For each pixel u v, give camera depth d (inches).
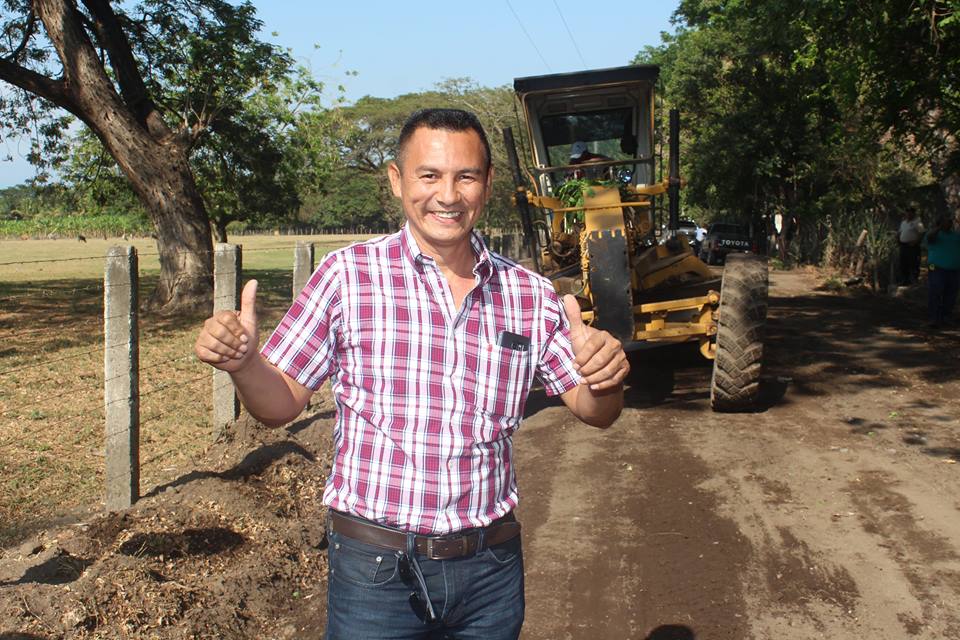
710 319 324.2
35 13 716.7
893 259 780.6
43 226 2640.3
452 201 90.1
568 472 259.0
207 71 809.5
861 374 393.7
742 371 310.3
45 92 694.5
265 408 88.4
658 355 434.3
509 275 96.0
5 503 222.2
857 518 214.5
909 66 555.8
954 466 255.4
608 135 402.9
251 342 84.7
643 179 401.4
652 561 191.6
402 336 90.0
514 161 382.0
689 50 1353.3
